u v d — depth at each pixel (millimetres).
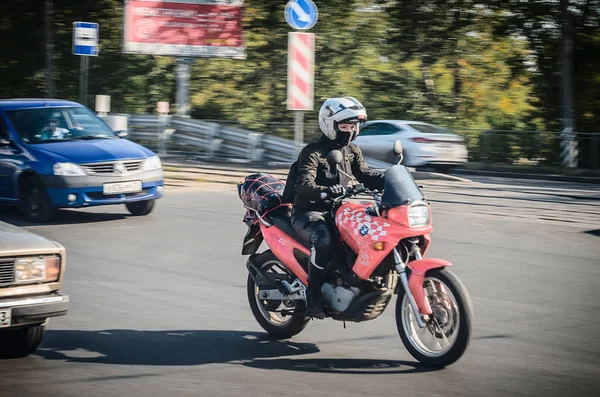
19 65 43969
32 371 7156
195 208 17969
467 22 39469
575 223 17219
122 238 14234
